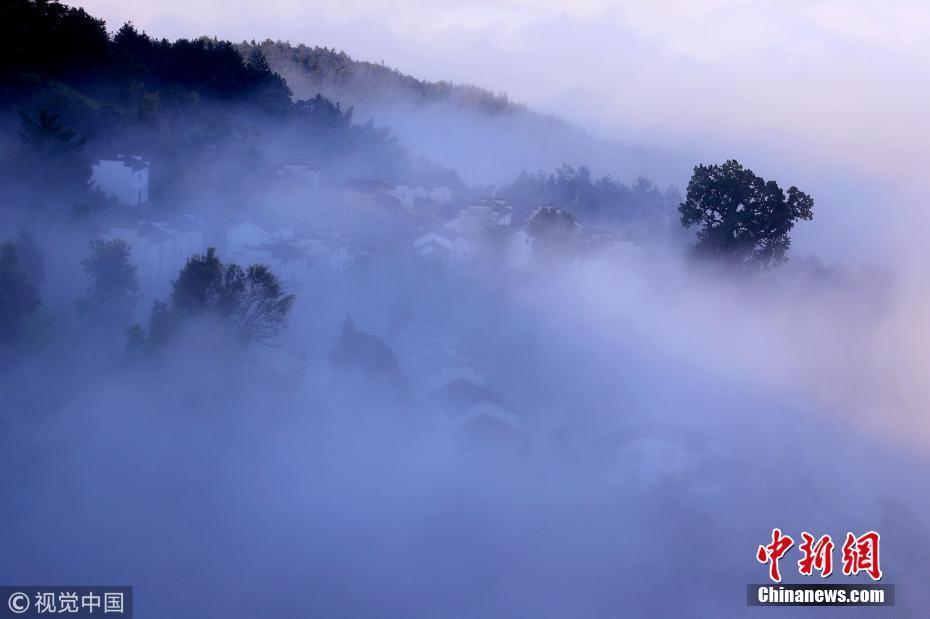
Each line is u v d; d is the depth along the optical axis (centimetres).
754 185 7775
